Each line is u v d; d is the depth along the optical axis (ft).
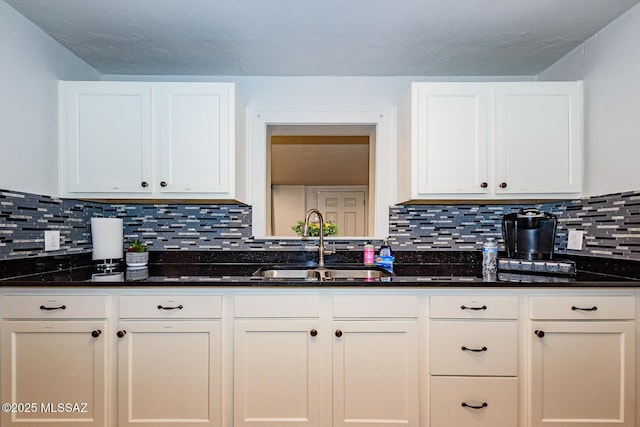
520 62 7.15
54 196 6.30
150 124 6.47
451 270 6.77
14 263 5.50
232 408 5.50
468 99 6.50
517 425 5.40
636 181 5.43
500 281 5.48
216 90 6.53
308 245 7.70
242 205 7.70
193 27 5.89
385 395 5.49
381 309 5.51
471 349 5.43
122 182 6.46
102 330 5.39
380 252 7.34
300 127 8.06
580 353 5.40
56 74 6.35
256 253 7.66
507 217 7.07
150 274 6.19
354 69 7.45
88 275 6.02
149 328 5.45
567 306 5.40
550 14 5.55
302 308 5.50
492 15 5.57
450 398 5.44
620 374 5.36
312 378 5.49
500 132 6.47
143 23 5.78
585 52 6.37
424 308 5.52
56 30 5.99
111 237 7.02
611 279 5.57
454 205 7.71
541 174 6.47
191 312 5.48
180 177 6.50
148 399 5.43
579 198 6.49
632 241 5.49
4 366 5.33
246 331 5.50
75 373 5.38
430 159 6.49
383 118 7.76
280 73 7.63
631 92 5.49
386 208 7.75
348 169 8.88
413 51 6.68
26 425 5.33
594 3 5.29
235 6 5.33
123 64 7.22
